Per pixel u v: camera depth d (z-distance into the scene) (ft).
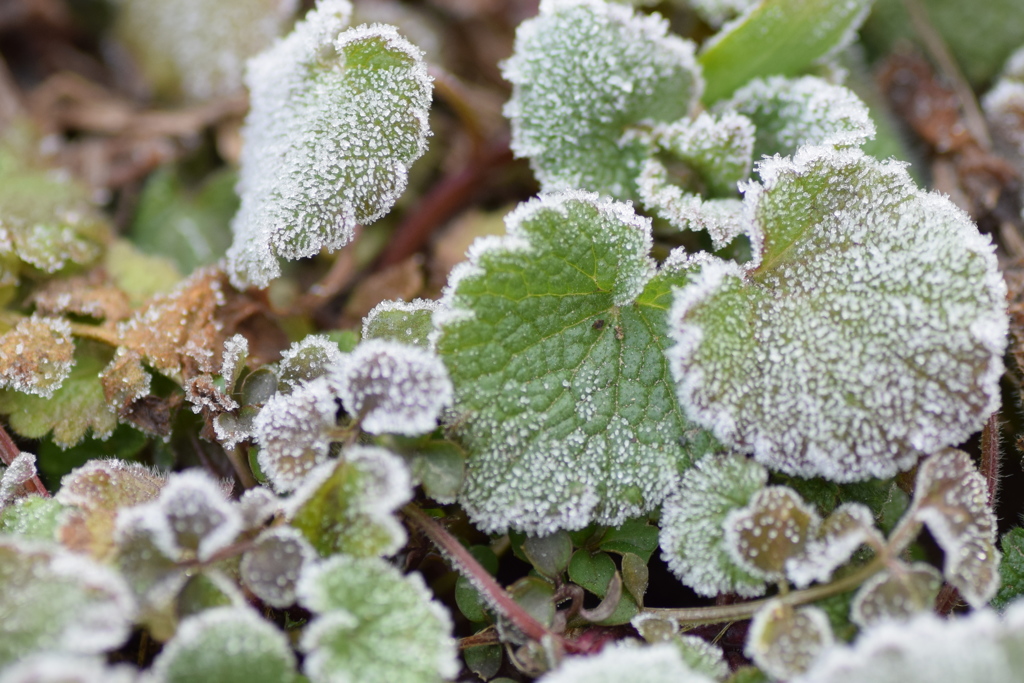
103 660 1.14
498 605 1.16
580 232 1.19
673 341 1.21
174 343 1.25
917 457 1.20
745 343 1.18
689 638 1.16
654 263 1.20
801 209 1.20
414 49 1.21
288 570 1.14
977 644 1.10
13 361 1.23
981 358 1.17
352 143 1.20
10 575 1.13
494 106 1.45
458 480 1.17
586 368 1.20
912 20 1.39
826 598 1.16
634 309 1.21
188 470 1.24
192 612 1.14
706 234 1.27
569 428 1.19
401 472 1.15
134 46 1.46
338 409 1.20
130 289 1.29
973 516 1.16
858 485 1.20
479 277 1.18
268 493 1.17
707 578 1.17
